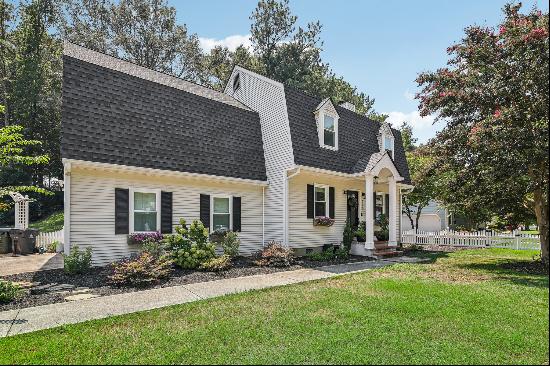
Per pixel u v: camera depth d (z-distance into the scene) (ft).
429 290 26.07
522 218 42.65
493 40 37.06
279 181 47.70
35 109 100.78
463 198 41.60
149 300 24.13
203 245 37.29
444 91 39.65
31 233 51.49
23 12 106.01
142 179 37.68
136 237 36.06
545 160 32.50
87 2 118.52
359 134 58.80
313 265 40.65
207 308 21.86
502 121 33.27
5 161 28.58
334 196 53.72
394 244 53.93
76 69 35.73
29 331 18.25
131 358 14.76
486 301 22.88
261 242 48.44
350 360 14.34
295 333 17.31
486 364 14.06
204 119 45.27
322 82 122.93
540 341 16.25
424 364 14.03
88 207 33.91
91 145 33.91
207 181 43.04
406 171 67.26
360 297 24.13
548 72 31.73
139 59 124.26
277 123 49.21
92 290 27.02
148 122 39.32
